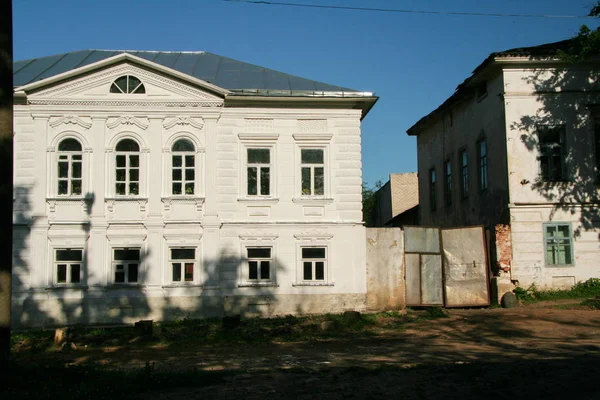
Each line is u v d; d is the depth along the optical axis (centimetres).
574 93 2541
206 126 2555
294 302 2506
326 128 2600
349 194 2570
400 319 2252
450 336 1873
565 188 2505
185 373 1233
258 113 2575
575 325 1916
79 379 1179
